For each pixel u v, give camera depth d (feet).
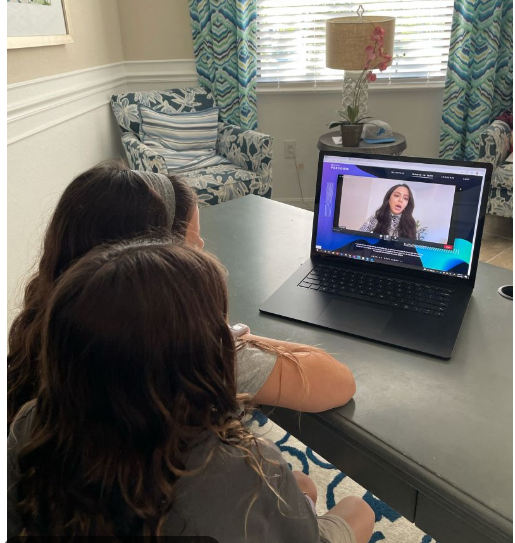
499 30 10.30
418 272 3.85
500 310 3.53
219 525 1.71
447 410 2.66
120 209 2.39
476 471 2.31
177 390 1.61
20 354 2.27
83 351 1.52
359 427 2.57
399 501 2.52
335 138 10.46
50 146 8.58
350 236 4.06
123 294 1.51
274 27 11.27
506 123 10.16
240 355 2.48
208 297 1.65
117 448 1.61
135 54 11.46
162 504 1.65
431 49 11.22
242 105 11.26
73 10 9.27
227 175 9.70
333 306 3.60
